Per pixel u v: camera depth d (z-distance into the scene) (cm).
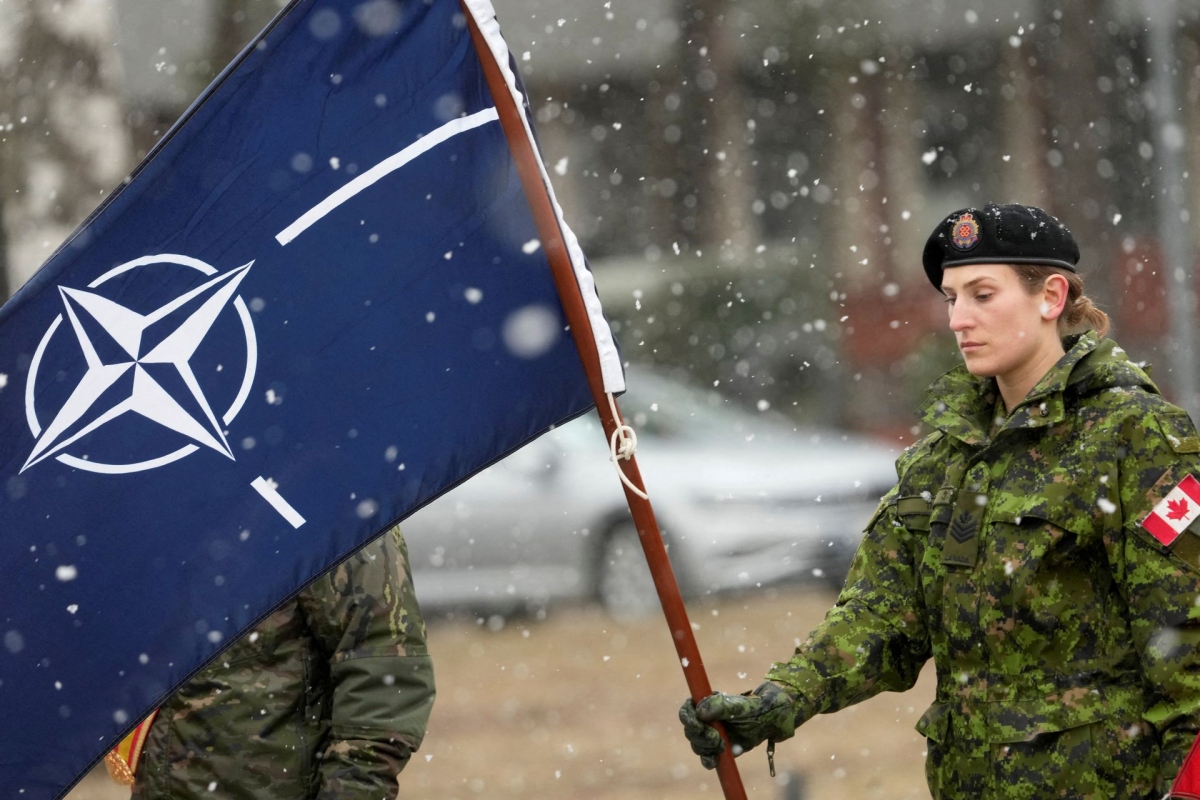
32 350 1069
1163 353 6612
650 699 2856
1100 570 950
